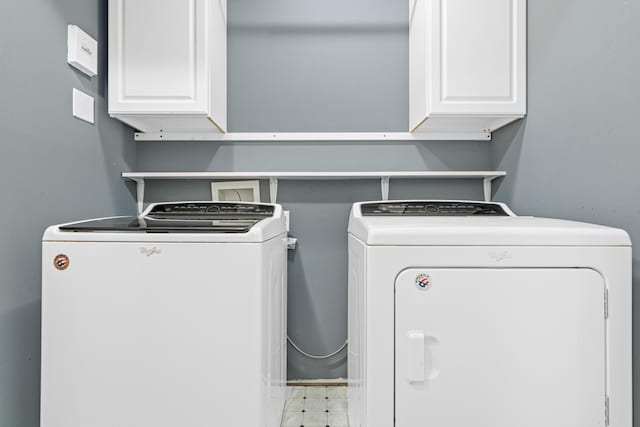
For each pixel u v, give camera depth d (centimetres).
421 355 108
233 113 210
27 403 123
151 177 197
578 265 107
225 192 211
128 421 114
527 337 108
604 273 107
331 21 211
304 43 211
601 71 121
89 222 133
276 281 149
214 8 177
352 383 158
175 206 187
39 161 127
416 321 108
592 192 126
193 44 166
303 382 210
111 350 113
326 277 211
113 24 164
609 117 118
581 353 107
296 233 210
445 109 168
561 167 143
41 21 128
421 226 112
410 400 108
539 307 107
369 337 109
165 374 114
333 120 211
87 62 153
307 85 211
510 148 185
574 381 107
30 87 123
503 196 194
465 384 108
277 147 211
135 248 114
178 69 166
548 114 151
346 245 211
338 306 211
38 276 127
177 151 209
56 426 114
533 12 162
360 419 128
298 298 211
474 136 208
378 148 212
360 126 211
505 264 108
